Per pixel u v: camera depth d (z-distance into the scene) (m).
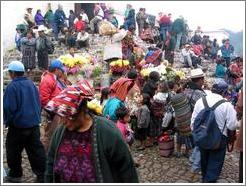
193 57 19.22
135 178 3.07
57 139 3.05
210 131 5.34
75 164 2.95
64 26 18.88
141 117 7.56
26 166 6.53
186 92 6.87
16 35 16.28
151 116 7.83
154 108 7.77
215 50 21.75
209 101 5.41
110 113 6.43
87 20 19.98
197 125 5.41
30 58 14.41
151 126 7.83
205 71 19.22
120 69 9.38
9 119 5.38
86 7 21.81
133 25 20.41
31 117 5.46
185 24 20.20
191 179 6.29
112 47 11.95
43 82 5.95
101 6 20.25
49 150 3.15
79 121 2.95
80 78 7.73
